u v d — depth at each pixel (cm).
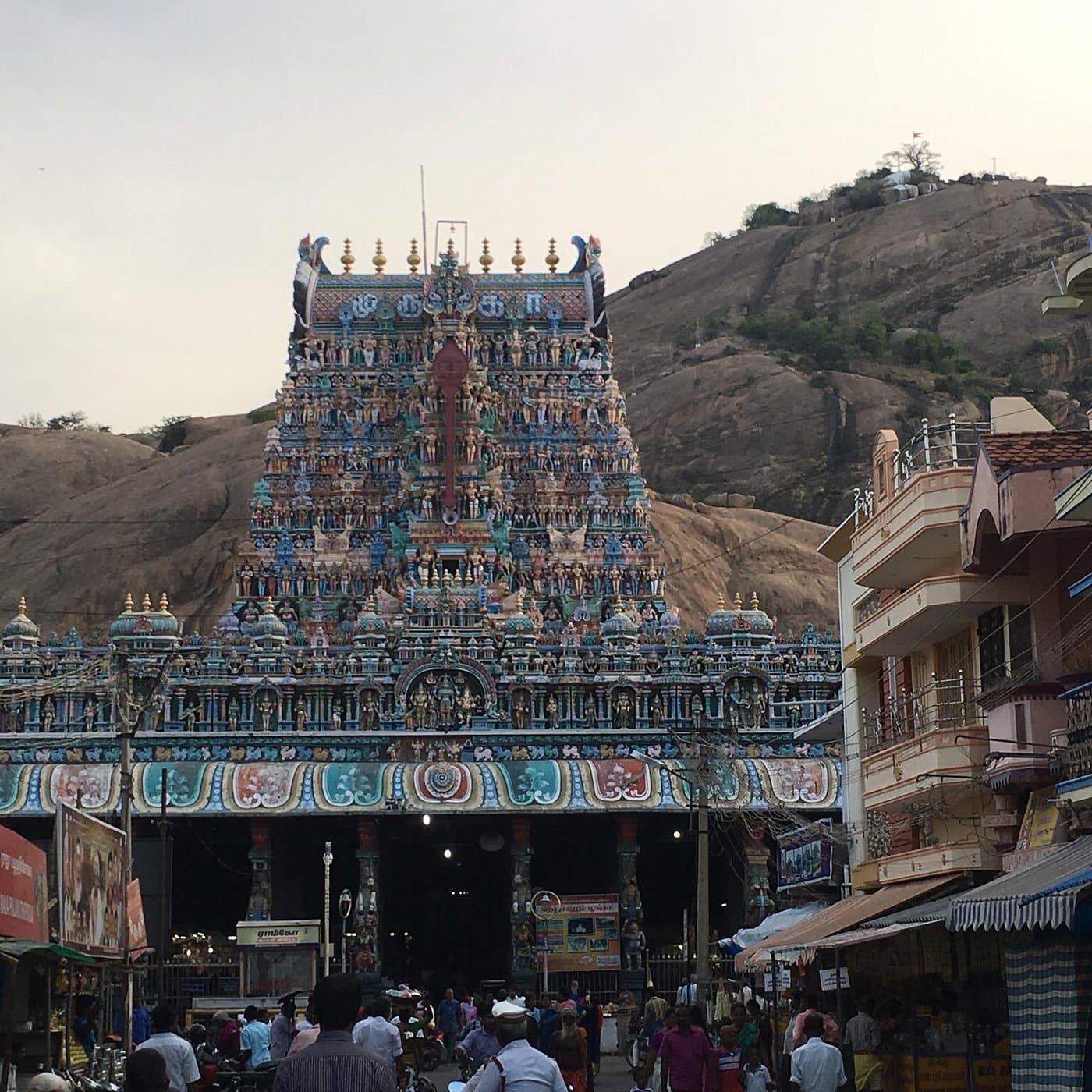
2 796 8338
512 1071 2183
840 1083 2803
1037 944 3089
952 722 4506
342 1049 1742
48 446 17888
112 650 9019
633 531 10725
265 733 8888
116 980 6906
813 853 6000
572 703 9138
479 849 9606
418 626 9306
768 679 9150
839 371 19412
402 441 10806
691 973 6450
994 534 4041
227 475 15725
